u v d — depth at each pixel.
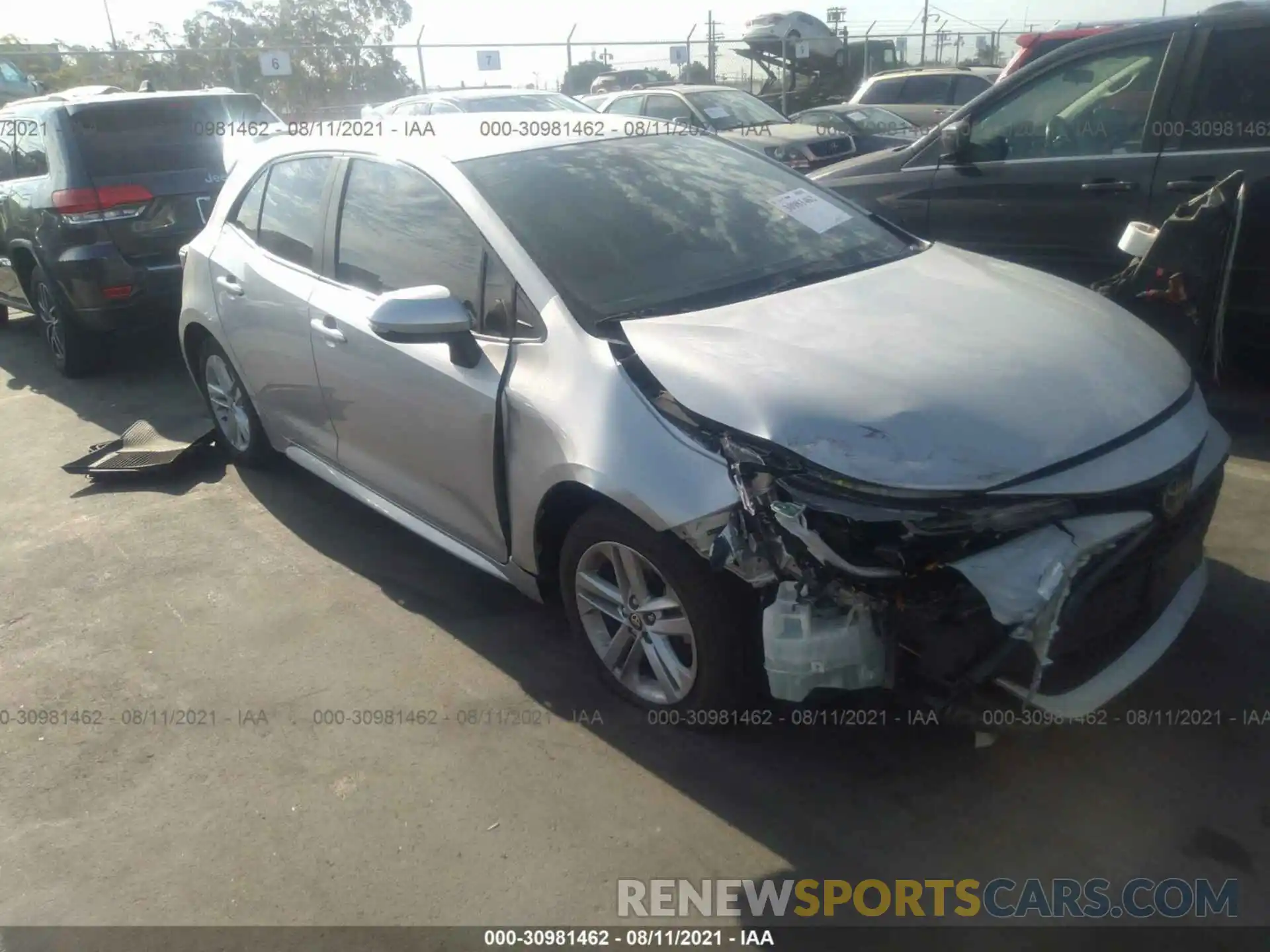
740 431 2.64
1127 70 5.09
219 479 5.28
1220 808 2.72
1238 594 3.58
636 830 2.79
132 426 5.93
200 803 3.01
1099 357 2.92
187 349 5.34
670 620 2.97
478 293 3.36
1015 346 2.90
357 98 16.97
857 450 2.53
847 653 2.51
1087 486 2.53
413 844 2.80
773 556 2.52
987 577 2.40
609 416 2.86
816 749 3.02
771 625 2.54
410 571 4.23
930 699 2.56
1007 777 2.88
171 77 16.98
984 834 2.69
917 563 2.45
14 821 2.99
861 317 3.08
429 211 3.60
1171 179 4.92
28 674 3.69
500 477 3.27
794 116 14.40
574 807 2.88
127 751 3.25
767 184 3.99
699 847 2.71
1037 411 2.65
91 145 6.45
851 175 6.16
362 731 3.25
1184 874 2.54
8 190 7.08
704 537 2.66
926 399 2.64
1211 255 4.30
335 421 4.13
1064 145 5.31
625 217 3.51
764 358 2.82
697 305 3.20
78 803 3.04
